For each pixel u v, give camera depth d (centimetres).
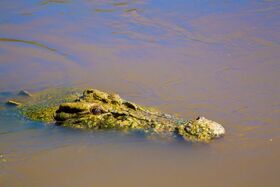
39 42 4997
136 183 2691
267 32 4897
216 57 4381
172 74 4066
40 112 3425
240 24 5144
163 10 5725
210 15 5462
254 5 5672
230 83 3862
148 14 5631
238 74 4016
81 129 3212
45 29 5350
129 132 3136
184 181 2700
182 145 2994
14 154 2959
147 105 3512
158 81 3941
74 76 4141
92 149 3000
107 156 2931
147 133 3112
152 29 5175
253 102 3541
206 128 3077
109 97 3400
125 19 5519
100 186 2666
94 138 3112
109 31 5188
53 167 2836
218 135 3070
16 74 4234
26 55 4678
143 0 6128
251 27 5047
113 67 4278
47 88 3906
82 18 5622
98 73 4175
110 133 3150
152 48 4666
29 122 3338
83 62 4441
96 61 4441
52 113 3388
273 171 2772
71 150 2995
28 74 4225
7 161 2886
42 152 2980
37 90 3878
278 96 3619
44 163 2870
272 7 5572
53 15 5759
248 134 3116
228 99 3600
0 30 5366
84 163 2870
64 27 5378
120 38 4978
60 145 3052
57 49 4791
